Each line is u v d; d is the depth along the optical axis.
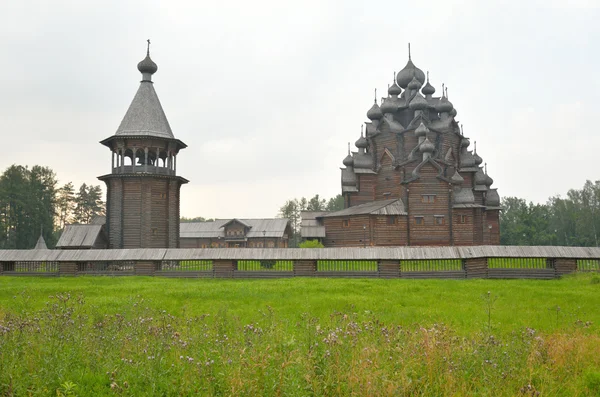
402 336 12.41
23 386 9.42
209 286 28.86
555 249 36.31
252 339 11.47
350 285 29.42
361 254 36.84
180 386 9.70
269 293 25.75
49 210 109.69
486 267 35.97
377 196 72.00
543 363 11.41
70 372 10.64
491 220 73.12
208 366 9.73
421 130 67.38
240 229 88.75
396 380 9.48
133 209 54.97
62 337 11.74
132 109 57.97
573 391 10.16
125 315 16.11
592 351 12.39
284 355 9.87
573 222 130.50
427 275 36.12
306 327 12.40
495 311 19.83
